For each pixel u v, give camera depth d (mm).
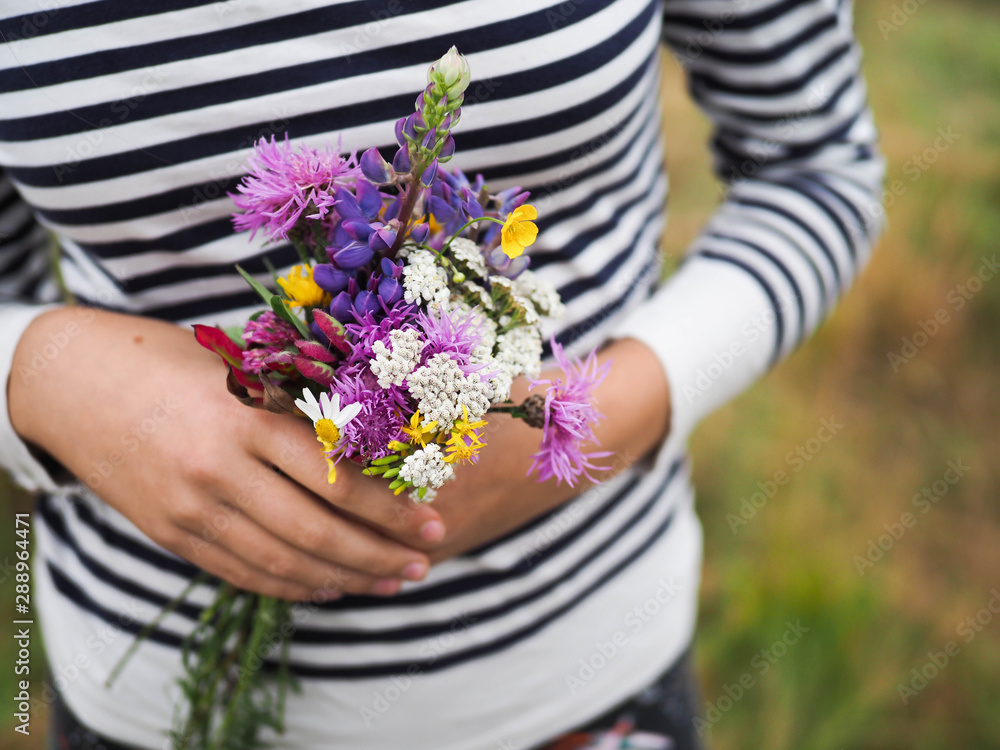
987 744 1884
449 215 598
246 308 755
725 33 885
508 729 871
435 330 564
